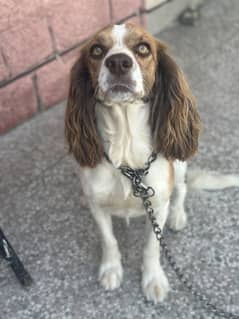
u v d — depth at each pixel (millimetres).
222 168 751
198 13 1169
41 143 838
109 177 544
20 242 668
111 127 517
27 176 772
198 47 1058
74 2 884
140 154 532
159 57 532
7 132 874
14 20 807
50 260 641
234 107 878
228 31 1106
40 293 602
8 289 609
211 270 607
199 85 941
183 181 646
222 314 556
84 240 664
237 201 697
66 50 909
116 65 458
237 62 1000
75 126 538
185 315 561
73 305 585
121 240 658
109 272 604
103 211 584
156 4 1082
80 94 531
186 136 552
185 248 638
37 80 884
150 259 593
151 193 545
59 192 738
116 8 978
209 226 664
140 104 505
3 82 836
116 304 582
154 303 576
